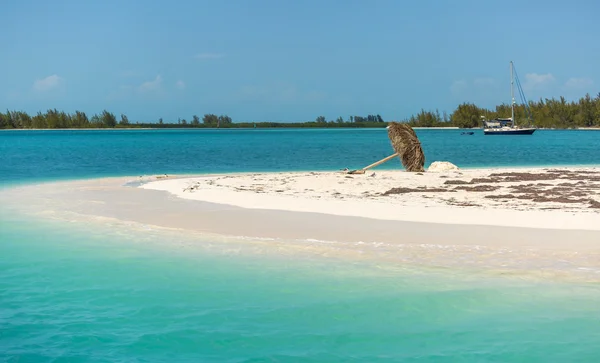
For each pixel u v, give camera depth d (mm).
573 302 9398
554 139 104125
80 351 7711
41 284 10477
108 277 10891
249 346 7887
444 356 7578
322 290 10078
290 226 15133
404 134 30266
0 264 11750
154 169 37062
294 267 11438
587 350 7723
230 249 12836
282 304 9430
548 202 18422
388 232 14258
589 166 37531
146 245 13297
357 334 8273
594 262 11438
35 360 7430
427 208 17438
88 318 8859
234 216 16625
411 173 29156
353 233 14211
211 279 10727
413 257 12016
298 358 7531
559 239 13227
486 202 18594
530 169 32969
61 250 12891
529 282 10344
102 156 53250
